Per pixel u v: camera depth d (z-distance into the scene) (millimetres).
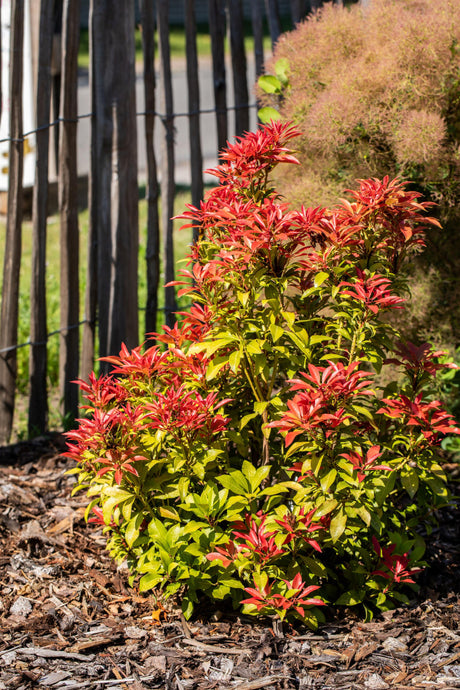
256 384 2451
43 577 2709
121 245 3758
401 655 2260
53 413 4336
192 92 4098
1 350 3914
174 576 2443
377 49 3301
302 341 2305
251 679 2156
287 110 3453
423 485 2537
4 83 6867
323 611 2496
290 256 2342
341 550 2414
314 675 2176
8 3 6668
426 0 3402
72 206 3934
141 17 3889
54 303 5578
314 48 3438
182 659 2254
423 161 3072
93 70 3746
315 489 2279
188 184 10031
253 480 2400
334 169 3396
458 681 2117
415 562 2523
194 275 2457
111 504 2328
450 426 2322
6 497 3217
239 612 2496
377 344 2455
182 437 2355
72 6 3701
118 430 2369
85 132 13383
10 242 3859
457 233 3416
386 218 2387
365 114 3111
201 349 2322
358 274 2373
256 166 2396
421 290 3371
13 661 2236
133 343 3893
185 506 2381
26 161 7930
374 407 2615
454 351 3484
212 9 4074
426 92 3105
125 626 2434
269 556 2258
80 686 2125
